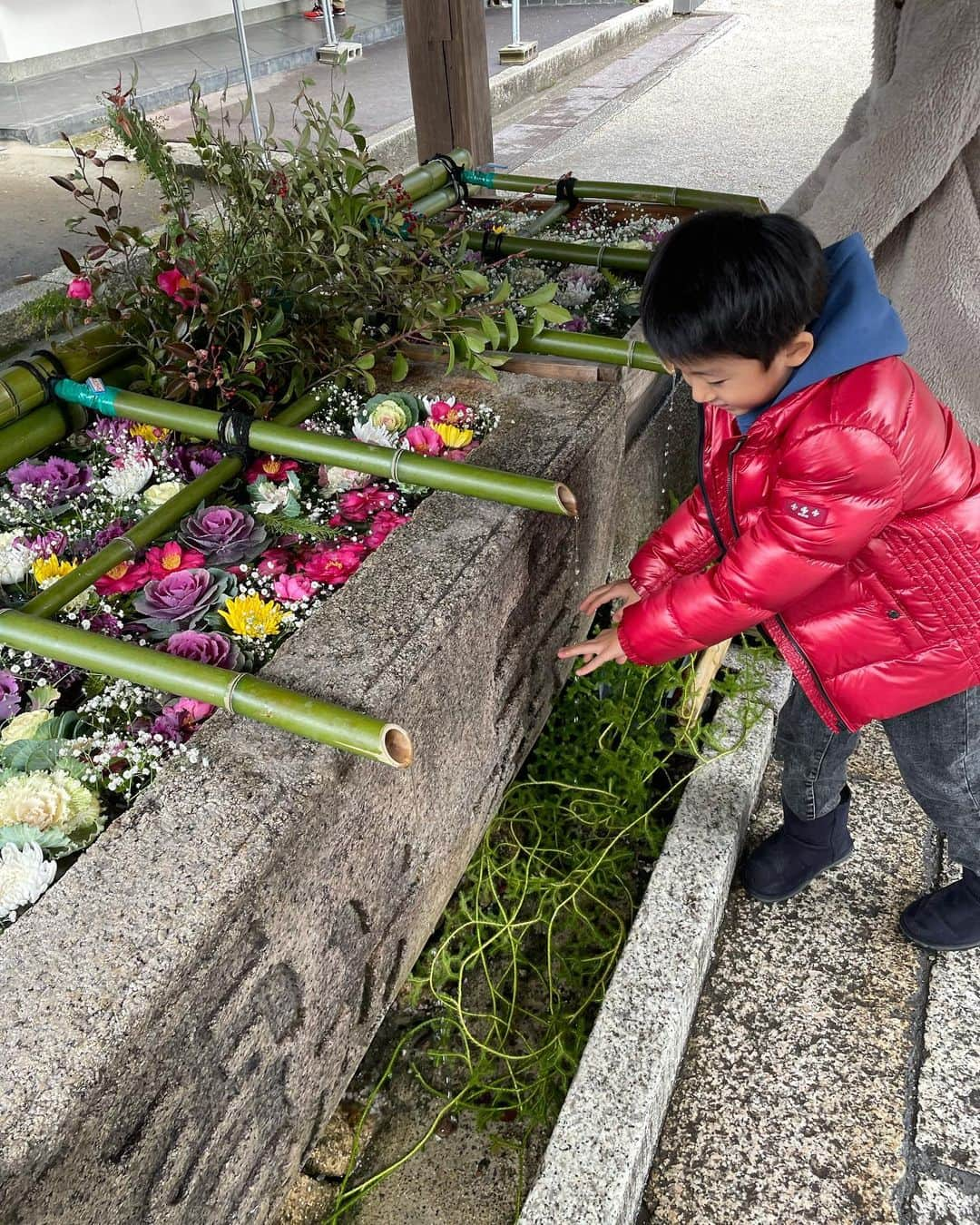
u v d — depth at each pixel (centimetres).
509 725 173
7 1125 77
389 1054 170
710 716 221
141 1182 94
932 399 121
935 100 162
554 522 167
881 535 129
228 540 161
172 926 93
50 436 184
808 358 114
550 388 190
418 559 143
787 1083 158
